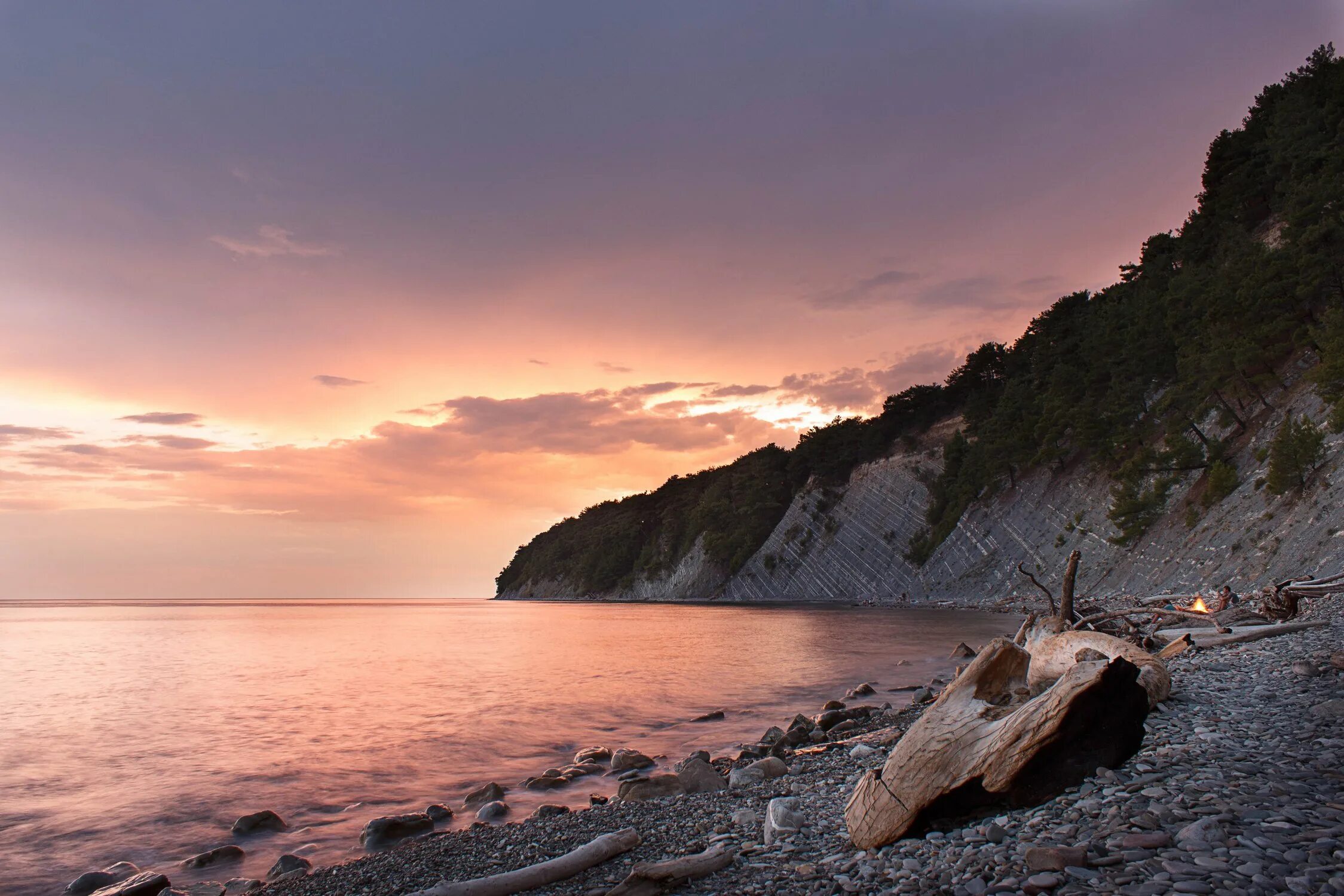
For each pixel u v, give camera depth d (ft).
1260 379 164.76
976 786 19.58
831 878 18.06
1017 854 16.40
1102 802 18.38
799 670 100.68
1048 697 19.79
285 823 38.45
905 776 20.22
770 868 19.97
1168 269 270.26
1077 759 19.93
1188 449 179.63
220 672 109.09
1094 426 228.43
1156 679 30.48
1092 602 161.89
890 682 85.46
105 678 102.37
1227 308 175.63
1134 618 77.25
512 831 32.65
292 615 415.03
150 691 88.17
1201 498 166.40
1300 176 207.21
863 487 406.41
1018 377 331.57
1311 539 112.47
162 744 57.67
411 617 360.28
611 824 31.37
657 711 70.54
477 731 61.77
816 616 244.22
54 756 53.78
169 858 33.91
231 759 52.70
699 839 25.54
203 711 72.69
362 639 185.68
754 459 551.18
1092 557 215.10
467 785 45.83
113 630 238.27
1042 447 269.03
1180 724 26.66
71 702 79.82
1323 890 12.78
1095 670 19.61
